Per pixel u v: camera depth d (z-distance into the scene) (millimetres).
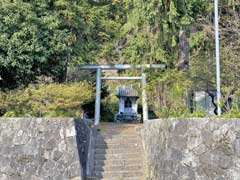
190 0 11797
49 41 11070
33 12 10945
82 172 8016
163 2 11539
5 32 10594
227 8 12156
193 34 12523
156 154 8281
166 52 12227
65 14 12062
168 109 9891
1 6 10516
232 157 5918
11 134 7957
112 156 9344
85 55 12398
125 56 14672
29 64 10797
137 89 13750
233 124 6012
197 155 6527
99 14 13508
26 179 7668
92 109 15992
